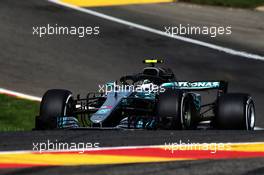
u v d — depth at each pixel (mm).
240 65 80438
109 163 29203
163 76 47750
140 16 96250
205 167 27797
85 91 70000
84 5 99938
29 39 84750
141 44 85562
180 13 98438
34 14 93312
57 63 78125
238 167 27766
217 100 46281
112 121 43344
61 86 71312
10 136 38531
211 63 80438
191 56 82438
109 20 93625
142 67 78188
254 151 32594
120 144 35125
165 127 42906
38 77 73750
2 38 84375
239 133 40375
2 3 96625
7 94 67500
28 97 67312
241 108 45250
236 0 104000
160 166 28125
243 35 90938
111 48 83625
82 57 80312
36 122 43375
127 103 44438
